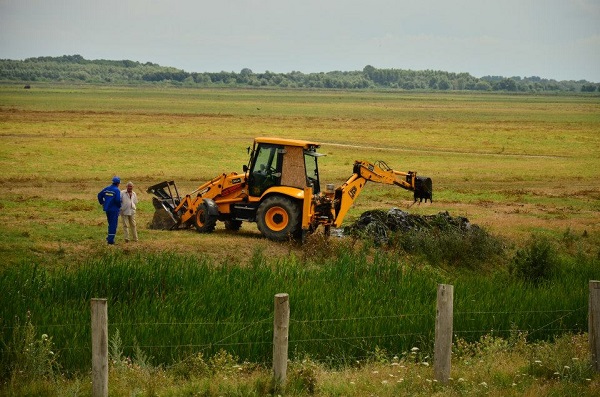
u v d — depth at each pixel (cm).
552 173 10338
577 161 11844
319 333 2698
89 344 2464
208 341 2564
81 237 4528
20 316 2620
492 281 4109
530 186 9169
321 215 4791
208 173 9038
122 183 8044
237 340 2564
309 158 4900
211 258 4269
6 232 4481
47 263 3953
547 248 4662
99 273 3172
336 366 2578
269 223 4728
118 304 2933
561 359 2409
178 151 11012
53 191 7244
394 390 2153
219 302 2939
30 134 12519
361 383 2233
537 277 4541
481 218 6456
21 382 2194
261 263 4138
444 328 2195
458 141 14300
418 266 4641
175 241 4503
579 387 2200
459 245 4959
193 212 5038
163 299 2983
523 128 18175
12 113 17850
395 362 2483
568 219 6600
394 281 3638
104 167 9181
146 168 9262
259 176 4875
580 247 5412
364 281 3497
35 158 9631
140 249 4281
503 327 3083
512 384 2217
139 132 13638
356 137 14425
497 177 9800
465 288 3644
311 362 2378
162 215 5128
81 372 2361
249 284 3219
